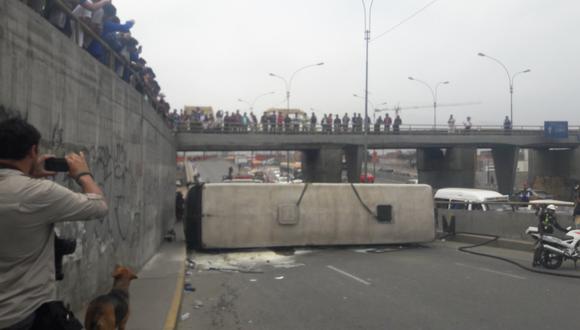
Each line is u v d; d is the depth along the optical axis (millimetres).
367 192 17547
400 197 17781
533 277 11266
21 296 2504
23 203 2494
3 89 4570
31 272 2559
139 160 11578
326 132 42219
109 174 8578
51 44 5832
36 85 5387
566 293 9469
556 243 11992
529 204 17391
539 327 7145
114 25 9336
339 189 17297
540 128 51562
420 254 15773
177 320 7410
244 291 10227
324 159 42219
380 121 44250
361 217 17297
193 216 16172
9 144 2629
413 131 45531
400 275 11742
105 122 8320
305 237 16703
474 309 8281
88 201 2773
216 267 13391
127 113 10156
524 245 15789
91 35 7887
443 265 13242
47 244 2656
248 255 15680
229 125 39938
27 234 2520
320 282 11086
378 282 10906
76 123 6762
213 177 87125
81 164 2977
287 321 7793
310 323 7641
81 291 6949
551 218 12461
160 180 16609
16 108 4852
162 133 17500
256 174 60469
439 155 54781
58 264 3092
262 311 8477
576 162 56312
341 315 8086
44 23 5617
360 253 16188
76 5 8047
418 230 17766
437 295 9430
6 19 4645
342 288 10344
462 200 21234
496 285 10336
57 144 6023
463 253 15898
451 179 51938
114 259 8938
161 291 8945
